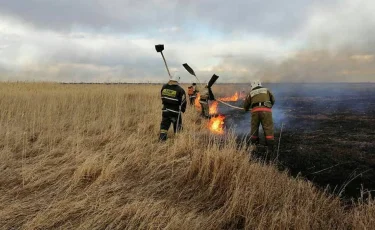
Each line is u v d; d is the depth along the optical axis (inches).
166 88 263.1
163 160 198.7
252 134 249.1
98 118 370.3
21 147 239.5
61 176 173.9
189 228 116.3
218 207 139.8
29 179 169.8
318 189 157.9
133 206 131.5
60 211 130.6
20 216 129.8
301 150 231.8
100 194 148.6
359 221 114.0
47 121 325.4
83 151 211.3
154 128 309.4
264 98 244.1
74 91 578.9
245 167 159.6
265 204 132.1
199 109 527.5
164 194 153.4
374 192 153.0
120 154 206.8
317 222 120.1
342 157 211.5
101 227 120.8
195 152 184.9
